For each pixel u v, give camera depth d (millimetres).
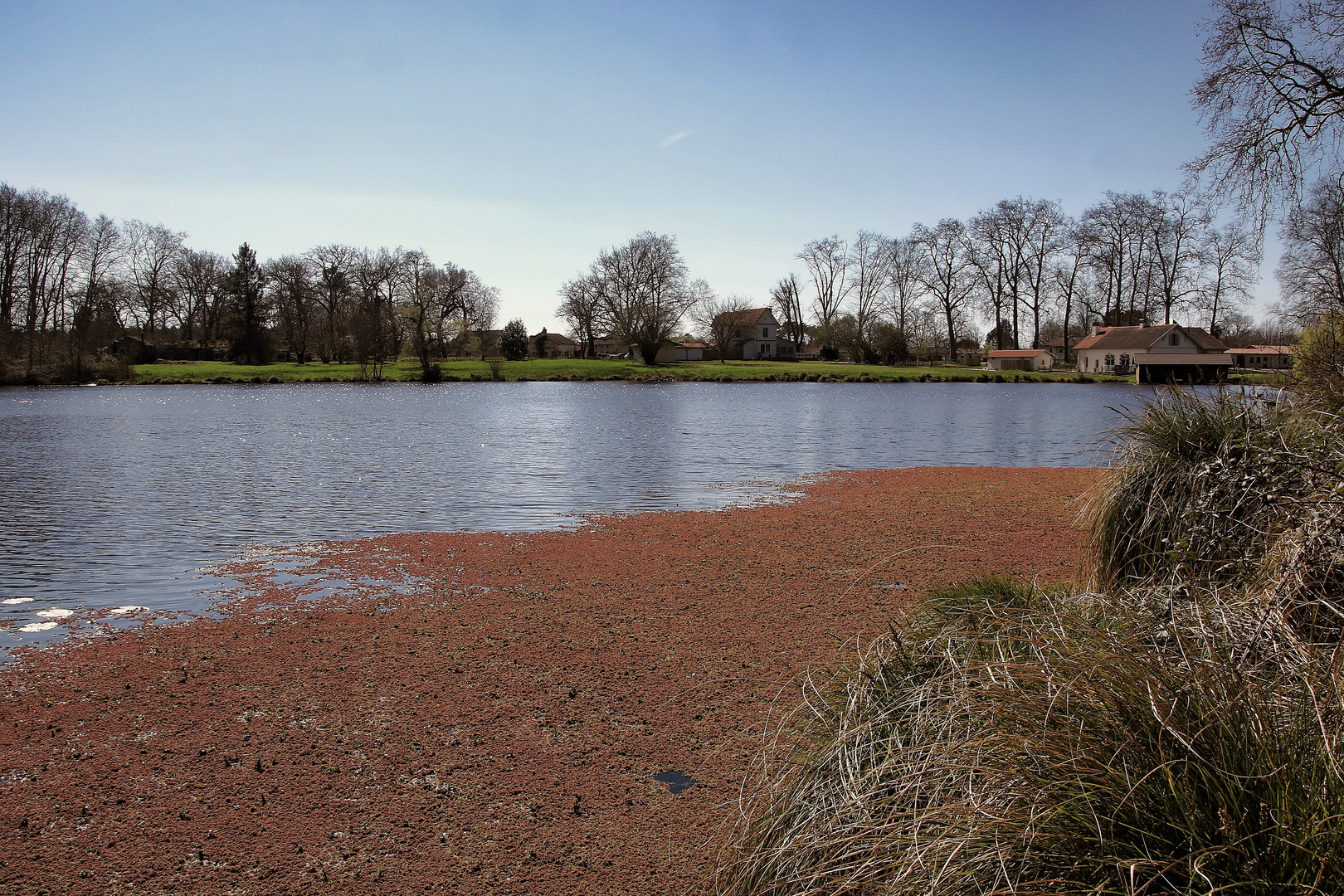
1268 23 14898
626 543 10367
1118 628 3492
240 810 4270
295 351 81875
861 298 85688
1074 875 2270
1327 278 16547
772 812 3186
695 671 6082
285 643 6727
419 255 80000
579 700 5598
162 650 6574
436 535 10836
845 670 4117
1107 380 64500
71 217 59500
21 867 3777
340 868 3811
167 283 76188
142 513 12367
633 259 81375
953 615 4508
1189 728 2430
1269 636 3188
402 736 5090
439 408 37156
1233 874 2125
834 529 11102
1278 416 5582
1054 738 2609
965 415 33719
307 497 13828
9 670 6141
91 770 4656
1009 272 77438
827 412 35188
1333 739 2340
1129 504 5887
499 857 3898
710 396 48812
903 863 2494
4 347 52969
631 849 3953
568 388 57031
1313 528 3842
